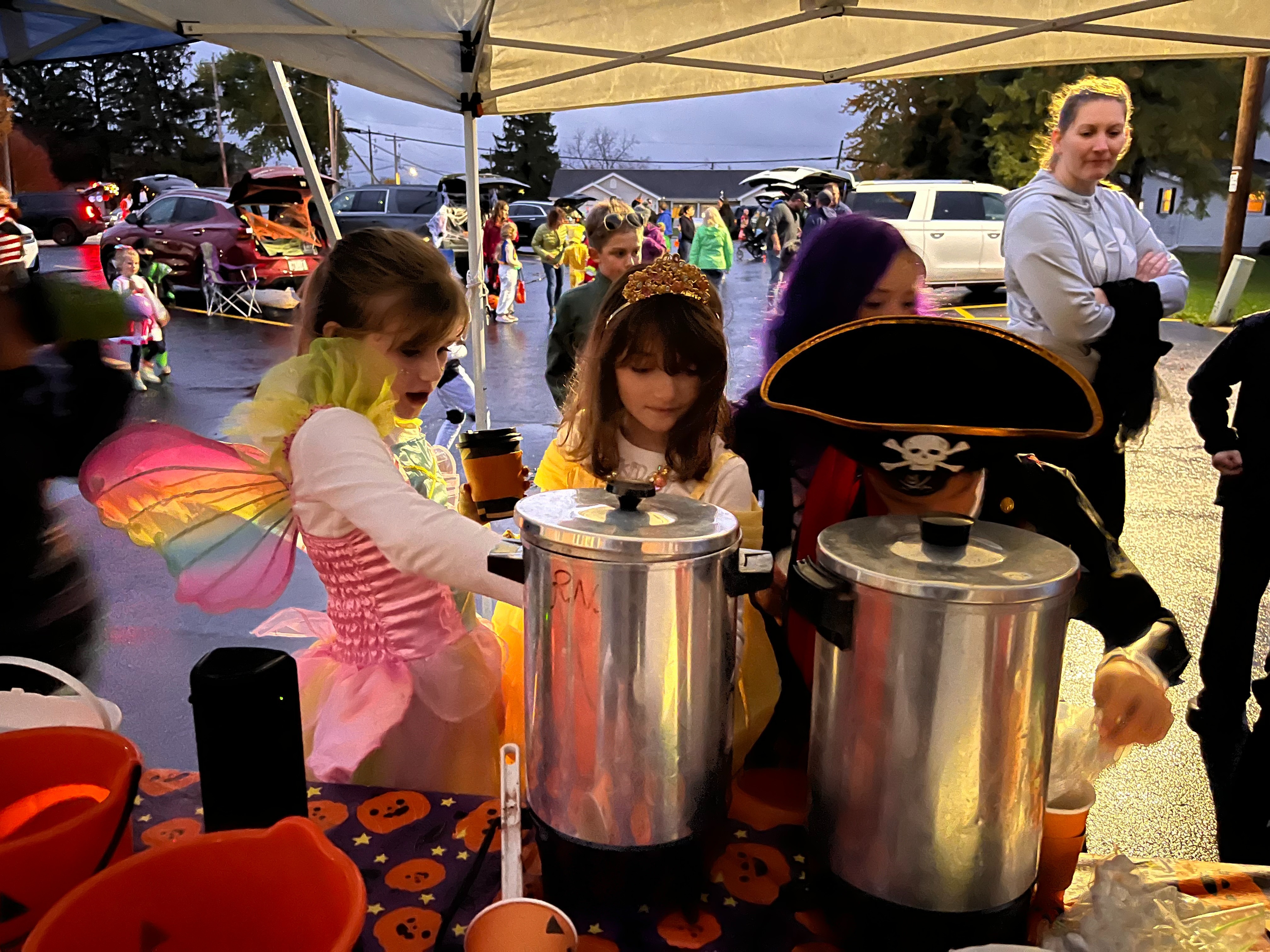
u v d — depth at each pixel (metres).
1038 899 0.65
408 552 0.86
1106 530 0.82
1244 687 2.19
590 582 0.54
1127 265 2.17
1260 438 2.04
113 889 0.48
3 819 0.61
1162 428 5.32
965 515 0.73
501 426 5.33
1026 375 0.63
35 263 1.52
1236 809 1.91
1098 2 1.75
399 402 1.13
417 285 1.05
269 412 0.99
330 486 0.92
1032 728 0.53
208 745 0.57
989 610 0.49
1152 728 0.68
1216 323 9.34
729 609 0.59
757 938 0.61
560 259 9.30
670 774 0.58
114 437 0.98
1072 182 2.13
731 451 1.09
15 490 1.70
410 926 0.62
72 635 2.14
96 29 2.33
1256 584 2.11
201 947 0.51
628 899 0.60
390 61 2.12
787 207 11.86
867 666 0.54
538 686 0.59
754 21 1.99
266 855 0.51
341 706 1.07
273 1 1.77
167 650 2.53
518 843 0.59
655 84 2.38
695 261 11.79
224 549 1.03
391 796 0.78
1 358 1.40
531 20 2.08
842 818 0.58
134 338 6.01
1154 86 16.22
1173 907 0.60
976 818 0.54
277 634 1.25
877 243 1.06
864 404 0.70
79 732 0.63
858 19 1.96
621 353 1.01
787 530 1.01
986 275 10.33
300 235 9.77
